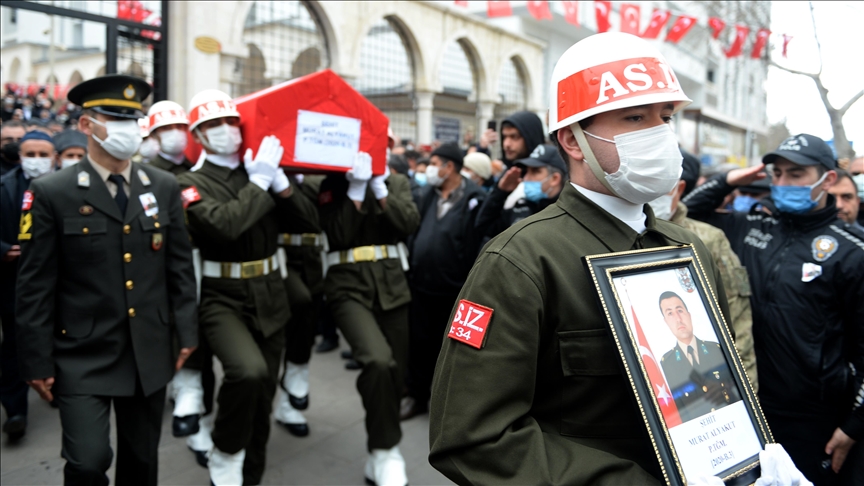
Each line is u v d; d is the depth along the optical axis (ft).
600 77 4.00
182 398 10.60
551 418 4.04
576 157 4.27
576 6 23.04
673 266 4.19
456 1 20.80
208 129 9.82
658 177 4.03
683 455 3.60
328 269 11.52
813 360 7.13
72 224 7.82
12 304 12.21
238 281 10.05
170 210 8.76
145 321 8.25
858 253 6.97
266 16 32.50
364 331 10.54
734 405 4.00
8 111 26.35
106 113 7.84
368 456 11.28
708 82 73.20
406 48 36.99
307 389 12.77
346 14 30.91
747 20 31.81
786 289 7.38
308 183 12.63
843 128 19.83
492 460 3.66
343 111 10.73
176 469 11.18
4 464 11.25
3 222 12.35
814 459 7.26
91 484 7.54
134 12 22.49
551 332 3.95
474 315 3.96
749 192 14.19
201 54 24.20
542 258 3.97
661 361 3.79
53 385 7.80
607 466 3.63
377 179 11.42
